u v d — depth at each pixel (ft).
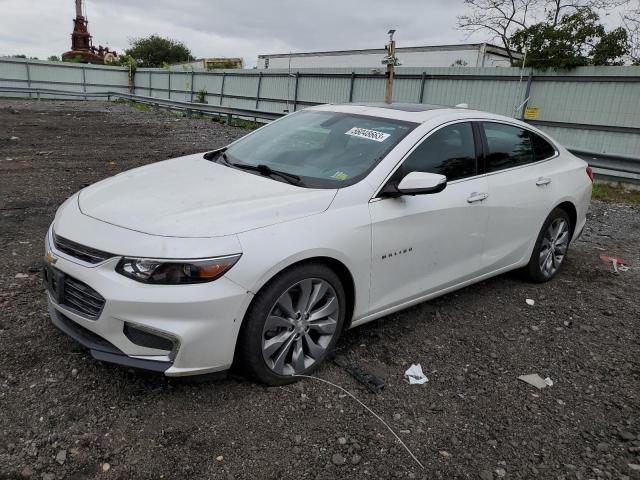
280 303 9.76
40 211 20.90
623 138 42.29
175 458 8.21
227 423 9.07
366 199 11.06
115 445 8.38
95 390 9.62
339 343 12.06
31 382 9.69
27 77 112.88
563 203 16.65
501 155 14.66
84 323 9.26
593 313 14.92
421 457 8.71
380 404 9.98
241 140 14.90
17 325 11.57
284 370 10.18
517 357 12.21
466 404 10.25
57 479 7.67
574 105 44.52
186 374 9.00
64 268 9.46
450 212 12.60
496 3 76.48
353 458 8.54
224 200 10.25
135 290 8.65
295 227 9.80
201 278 8.77
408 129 12.65
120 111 75.51
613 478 8.57
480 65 77.77
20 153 34.73
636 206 31.12
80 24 196.85
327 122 13.84
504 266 15.08
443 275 13.02
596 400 10.73
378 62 92.79
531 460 8.86
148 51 231.30
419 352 12.02
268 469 8.16
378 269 11.28
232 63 141.49
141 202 10.22
